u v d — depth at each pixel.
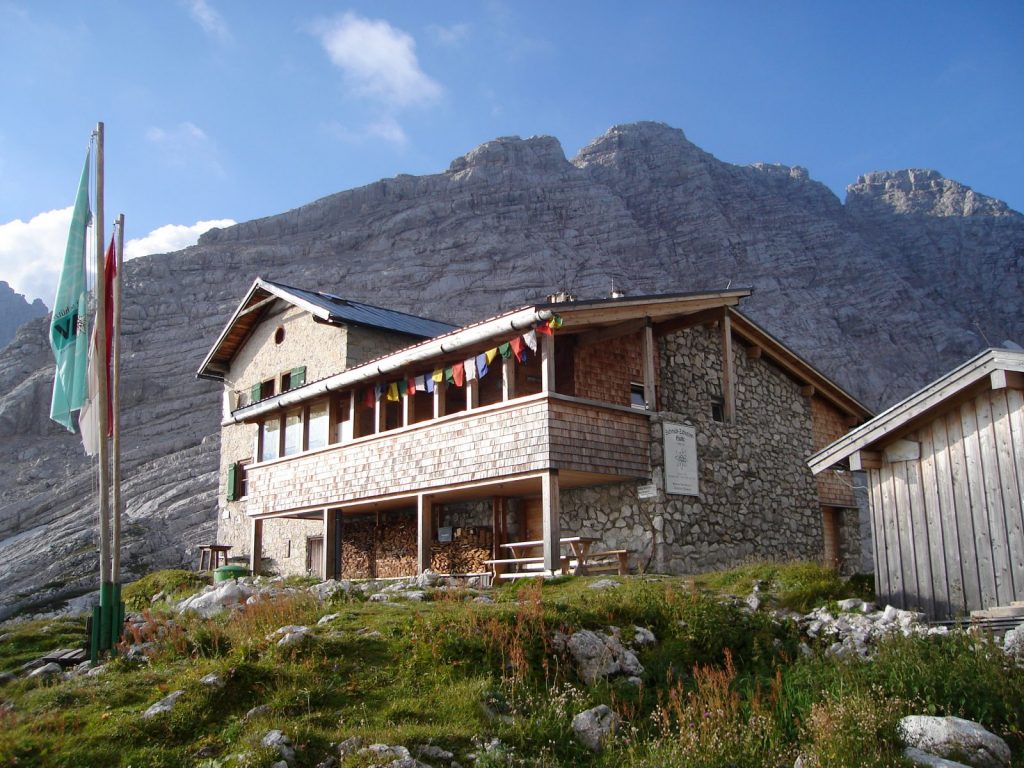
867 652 9.77
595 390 18.66
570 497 19.02
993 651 8.36
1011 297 102.19
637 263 101.31
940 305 101.62
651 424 18.02
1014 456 10.92
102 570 11.47
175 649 9.97
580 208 109.62
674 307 18.44
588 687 8.84
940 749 7.20
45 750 7.41
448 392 21.84
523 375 19.34
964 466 11.45
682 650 9.82
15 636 13.18
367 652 9.18
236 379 32.16
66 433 76.75
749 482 20.25
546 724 7.87
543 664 8.97
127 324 86.62
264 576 22.80
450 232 103.38
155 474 57.69
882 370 84.94
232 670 8.39
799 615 11.37
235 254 99.19
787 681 8.84
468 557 19.59
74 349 12.49
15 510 58.81
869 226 122.31
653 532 17.39
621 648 9.51
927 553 11.66
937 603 11.46
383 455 19.67
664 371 19.69
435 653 8.94
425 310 90.75
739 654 10.01
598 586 12.78
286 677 8.52
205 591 16.44
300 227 113.12
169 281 93.81
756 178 127.88
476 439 17.33
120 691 8.62
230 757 7.05
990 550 11.02
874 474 12.41
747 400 21.33
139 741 7.51
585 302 16.50
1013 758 7.24
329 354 26.62
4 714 8.23
